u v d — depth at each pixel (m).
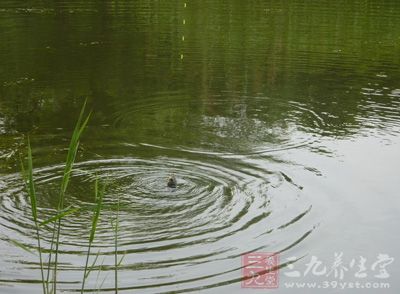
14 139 9.61
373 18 20.14
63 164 8.51
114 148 9.28
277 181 8.13
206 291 5.61
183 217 7.06
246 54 15.53
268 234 6.71
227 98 12.22
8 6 20.97
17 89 12.38
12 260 6.07
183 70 14.09
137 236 6.61
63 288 5.59
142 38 16.97
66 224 6.83
